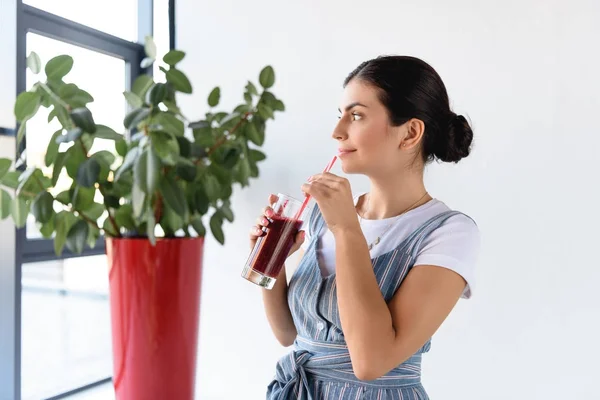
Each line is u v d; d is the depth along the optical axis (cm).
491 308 152
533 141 147
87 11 186
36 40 170
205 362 188
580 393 143
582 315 142
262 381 179
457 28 154
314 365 108
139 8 204
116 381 125
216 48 186
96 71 191
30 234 169
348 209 99
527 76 147
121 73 200
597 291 141
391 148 104
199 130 149
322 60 171
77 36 179
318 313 107
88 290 247
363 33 165
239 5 182
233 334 183
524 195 148
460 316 155
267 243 110
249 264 111
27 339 236
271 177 178
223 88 185
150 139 116
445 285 96
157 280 121
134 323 122
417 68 105
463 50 154
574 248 143
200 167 142
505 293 150
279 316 124
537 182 147
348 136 105
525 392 148
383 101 102
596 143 141
